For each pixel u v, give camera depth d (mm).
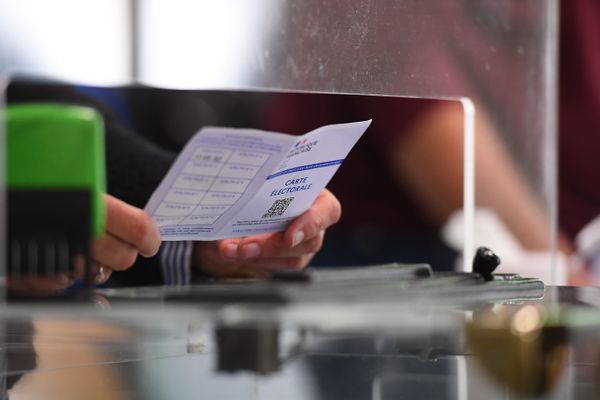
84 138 1984
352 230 6344
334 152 3105
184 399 1900
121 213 3082
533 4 3215
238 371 1945
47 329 2238
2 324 2188
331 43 2871
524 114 3273
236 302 1742
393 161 5945
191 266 3760
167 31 2568
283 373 2014
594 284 6473
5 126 1968
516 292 2473
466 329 1847
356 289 1898
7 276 1963
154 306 1741
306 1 2822
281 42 2801
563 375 1933
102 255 3119
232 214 3184
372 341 2250
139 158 3854
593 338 1902
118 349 2299
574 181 7516
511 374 1835
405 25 2971
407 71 2990
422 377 2016
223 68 2676
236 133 2863
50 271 1974
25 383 2043
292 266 3635
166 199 3098
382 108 5555
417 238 6156
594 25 7438
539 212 3361
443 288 2160
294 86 2834
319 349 2209
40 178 1974
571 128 7504
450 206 5695
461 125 4480
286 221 3426
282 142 2912
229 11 2664
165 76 2578
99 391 1976
